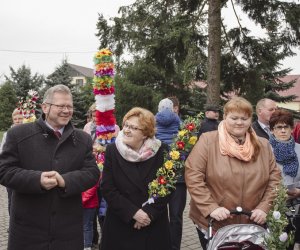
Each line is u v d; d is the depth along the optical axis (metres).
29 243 2.86
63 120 3.00
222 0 12.11
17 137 2.93
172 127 4.85
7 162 2.86
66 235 2.93
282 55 13.58
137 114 3.28
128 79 19.50
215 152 3.10
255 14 12.77
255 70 13.40
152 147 3.25
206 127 5.98
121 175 3.22
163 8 14.22
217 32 12.28
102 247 3.28
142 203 3.19
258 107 4.71
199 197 3.00
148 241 3.20
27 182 2.75
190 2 13.02
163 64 12.93
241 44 13.48
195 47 12.15
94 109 5.21
